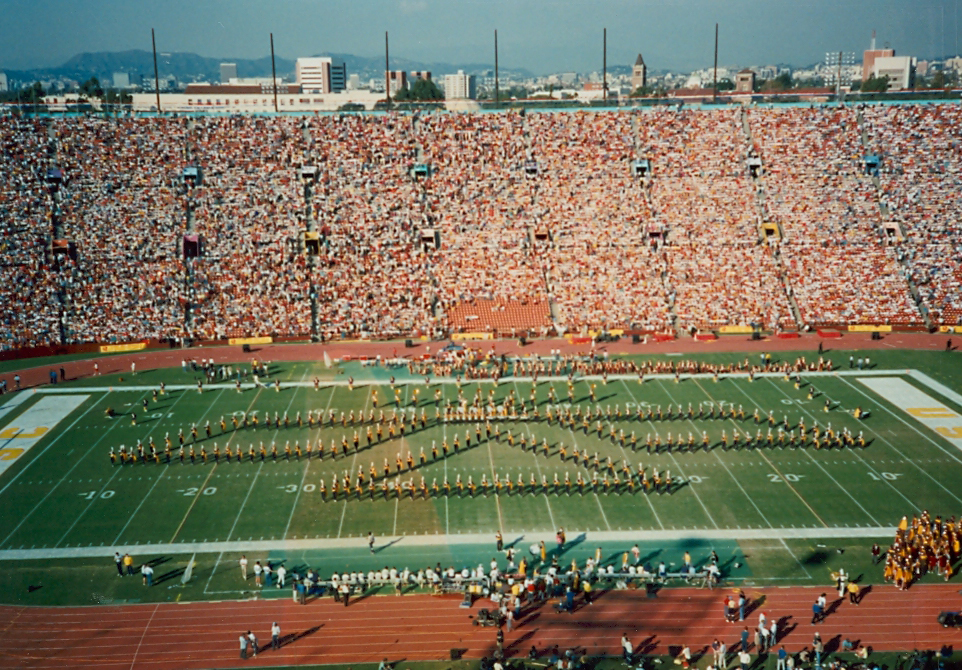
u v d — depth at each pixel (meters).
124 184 81.44
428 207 83.00
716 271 77.94
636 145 89.25
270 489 46.97
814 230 80.88
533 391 59.59
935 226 80.12
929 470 48.09
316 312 74.69
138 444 51.50
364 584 37.97
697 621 35.28
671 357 67.75
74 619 35.59
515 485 46.94
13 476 48.41
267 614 36.06
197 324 73.00
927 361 66.62
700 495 45.66
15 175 80.12
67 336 71.00
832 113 90.94
